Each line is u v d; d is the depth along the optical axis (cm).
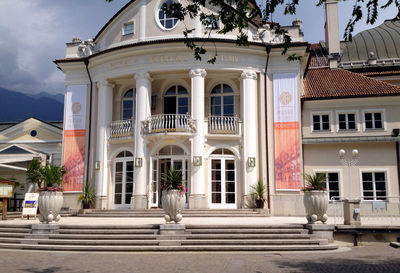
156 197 2195
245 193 2105
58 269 912
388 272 865
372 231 1373
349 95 2331
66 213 2100
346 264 969
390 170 2261
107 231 1328
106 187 2258
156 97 2384
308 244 1257
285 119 2186
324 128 2372
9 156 2711
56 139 2725
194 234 1291
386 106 2323
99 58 2328
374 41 3503
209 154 2158
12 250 1236
